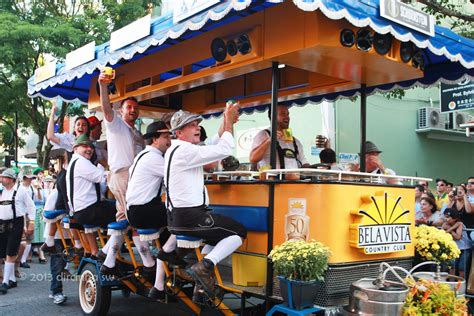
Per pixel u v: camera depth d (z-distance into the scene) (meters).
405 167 14.58
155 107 7.32
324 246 3.56
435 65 5.33
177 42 5.20
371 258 3.92
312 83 5.68
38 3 13.16
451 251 4.42
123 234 5.06
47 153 14.42
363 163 5.20
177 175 4.00
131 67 6.00
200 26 3.76
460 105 10.96
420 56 4.55
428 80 5.41
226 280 4.37
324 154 5.94
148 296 4.66
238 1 3.42
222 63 4.55
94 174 5.49
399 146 14.48
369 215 3.82
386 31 3.70
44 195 11.11
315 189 3.71
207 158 3.95
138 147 5.44
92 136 6.80
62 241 6.56
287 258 3.43
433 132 15.08
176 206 4.00
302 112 13.55
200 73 4.82
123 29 4.83
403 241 4.13
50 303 6.71
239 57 4.33
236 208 4.27
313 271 3.42
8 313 6.17
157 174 4.57
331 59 4.18
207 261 3.84
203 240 4.05
